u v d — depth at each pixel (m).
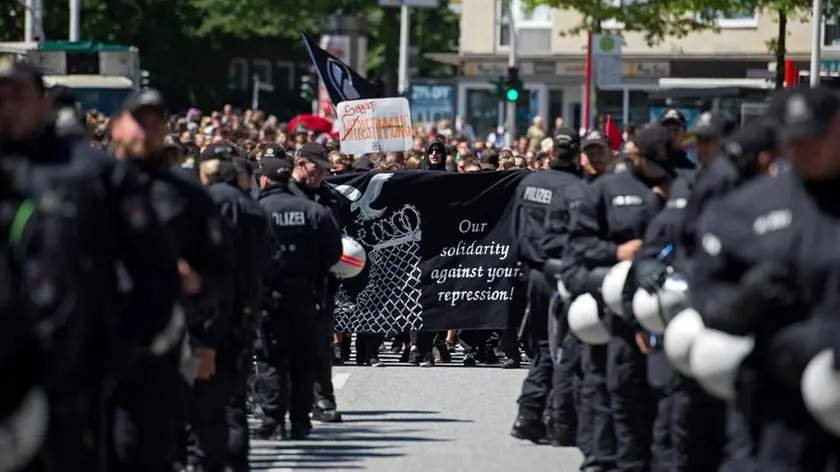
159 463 9.43
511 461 14.34
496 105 66.94
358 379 20.70
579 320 12.40
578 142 15.08
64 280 7.75
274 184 15.19
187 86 85.38
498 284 22.23
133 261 8.79
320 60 27.33
